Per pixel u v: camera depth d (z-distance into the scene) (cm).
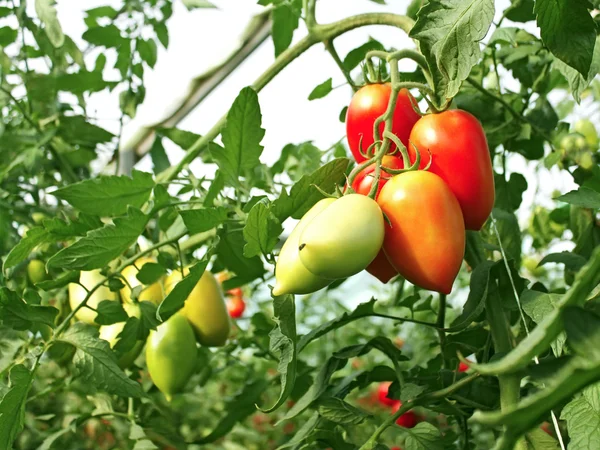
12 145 153
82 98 158
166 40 162
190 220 89
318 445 106
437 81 75
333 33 108
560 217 138
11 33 160
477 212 77
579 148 115
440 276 70
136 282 116
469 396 91
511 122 118
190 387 182
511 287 89
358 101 88
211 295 116
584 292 43
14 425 90
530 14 114
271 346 75
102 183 101
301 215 82
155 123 262
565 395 39
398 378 102
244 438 221
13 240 144
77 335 98
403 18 100
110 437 190
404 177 72
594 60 78
